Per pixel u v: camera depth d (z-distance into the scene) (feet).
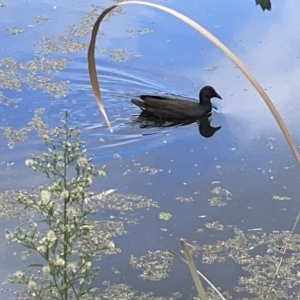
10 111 23.04
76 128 21.06
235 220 17.63
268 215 17.87
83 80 25.43
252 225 17.43
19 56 26.73
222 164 20.57
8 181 18.89
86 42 28.02
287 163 20.58
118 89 25.58
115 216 17.56
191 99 25.04
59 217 10.30
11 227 16.74
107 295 14.74
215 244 16.67
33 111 23.13
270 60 27.14
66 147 9.50
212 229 17.24
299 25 29.94
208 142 22.12
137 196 18.53
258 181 19.57
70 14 30.50
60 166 10.05
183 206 18.20
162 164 20.48
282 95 24.82
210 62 27.40
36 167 9.59
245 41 28.55
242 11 31.22
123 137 22.30
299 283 15.33
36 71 25.75
